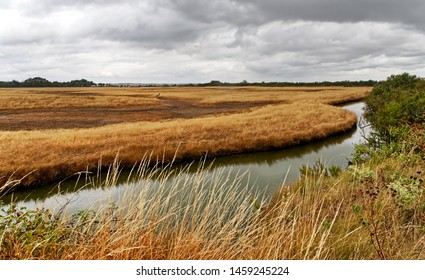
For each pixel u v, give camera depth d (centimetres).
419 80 3133
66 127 2789
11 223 309
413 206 399
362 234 346
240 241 314
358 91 7856
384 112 1210
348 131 2425
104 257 257
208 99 6069
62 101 5200
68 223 327
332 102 4944
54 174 1246
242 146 1825
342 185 598
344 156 1616
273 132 2102
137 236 290
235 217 314
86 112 4128
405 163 610
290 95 6712
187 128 2217
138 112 4128
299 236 340
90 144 1638
